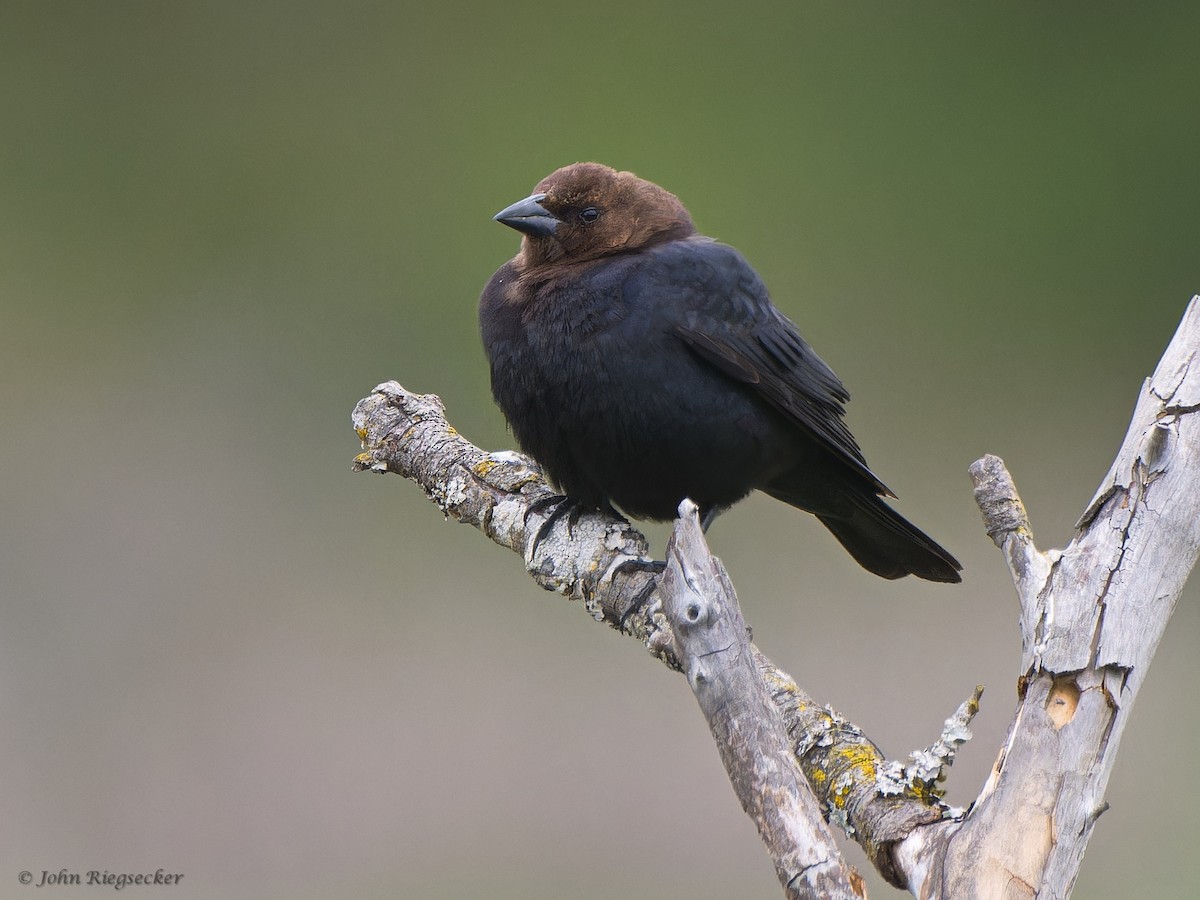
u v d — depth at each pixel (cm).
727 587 465
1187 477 474
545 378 702
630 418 697
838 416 783
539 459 721
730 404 717
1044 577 476
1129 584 466
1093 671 456
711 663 461
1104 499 482
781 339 750
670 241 755
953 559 768
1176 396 483
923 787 495
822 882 434
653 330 698
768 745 455
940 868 450
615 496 727
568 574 677
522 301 720
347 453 1591
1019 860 441
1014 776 450
